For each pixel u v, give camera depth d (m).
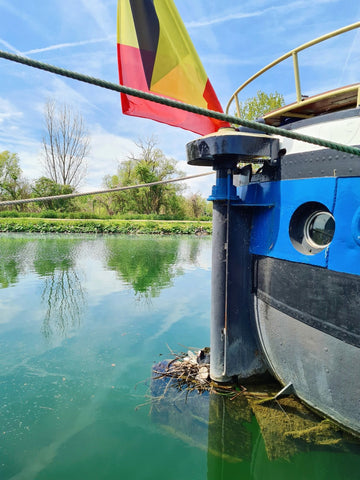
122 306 7.60
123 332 6.09
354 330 2.79
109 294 8.57
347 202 2.85
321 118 3.13
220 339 4.01
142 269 12.09
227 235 3.92
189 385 4.17
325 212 3.17
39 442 3.28
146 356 5.15
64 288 9.10
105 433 3.41
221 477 2.88
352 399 2.92
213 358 4.07
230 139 3.50
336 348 2.96
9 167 47.97
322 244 3.21
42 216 40.81
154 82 4.79
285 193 3.48
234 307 4.01
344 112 2.95
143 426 3.53
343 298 2.87
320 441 3.09
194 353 5.05
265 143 3.59
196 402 3.84
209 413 3.67
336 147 2.17
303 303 3.25
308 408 3.54
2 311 7.15
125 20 4.61
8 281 9.83
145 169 51.97
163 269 12.18
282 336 3.57
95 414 3.72
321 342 3.09
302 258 3.25
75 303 7.77
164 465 3.01
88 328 6.27
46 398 4.02
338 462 2.95
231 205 3.91
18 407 3.83
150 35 4.66
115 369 4.73
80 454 3.13
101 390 4.20
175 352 5.29
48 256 15.00
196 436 3.38
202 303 7.90
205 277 10.84
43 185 47.81
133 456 3.10
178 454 3.15
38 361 4.95
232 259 3.96
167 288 9.27
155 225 36.00
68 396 4.07
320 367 3.15
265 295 3.78
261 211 3.85
